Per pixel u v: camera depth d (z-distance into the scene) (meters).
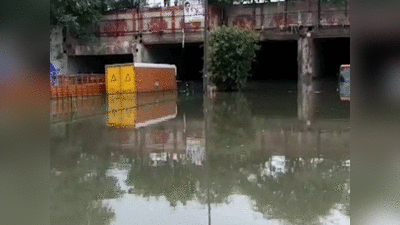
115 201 5.34
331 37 35.12
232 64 31.17
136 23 37.44
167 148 9.17
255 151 8.68
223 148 9.09
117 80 28.23
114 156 8.32
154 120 14.66
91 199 5.40
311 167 7.12
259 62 45.41
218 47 31.02
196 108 19.09
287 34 36.09
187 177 6.56
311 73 35.84
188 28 35.78
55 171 6.94
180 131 11.84
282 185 6.00
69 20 34.00
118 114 16.83
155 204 5.18
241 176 6.55
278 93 28.45
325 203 5.07
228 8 37.62
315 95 25.56
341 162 7.47
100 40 38.50
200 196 5.52
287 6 35.94
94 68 42.03
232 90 32.22
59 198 5.42
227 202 5.22
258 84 38.16
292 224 4.39
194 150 8.91
